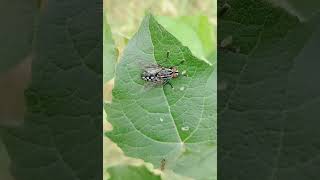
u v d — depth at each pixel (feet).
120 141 0.47
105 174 0.52
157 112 0.47
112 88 0.47
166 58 0.46
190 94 0.46
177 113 0.47
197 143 0.47
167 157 0.47
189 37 0.56
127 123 0.47
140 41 0.46
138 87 0.46
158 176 0.48
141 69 0.46
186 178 0.47
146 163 0.49
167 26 0.56
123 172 0.51
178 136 0.47
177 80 0.46
